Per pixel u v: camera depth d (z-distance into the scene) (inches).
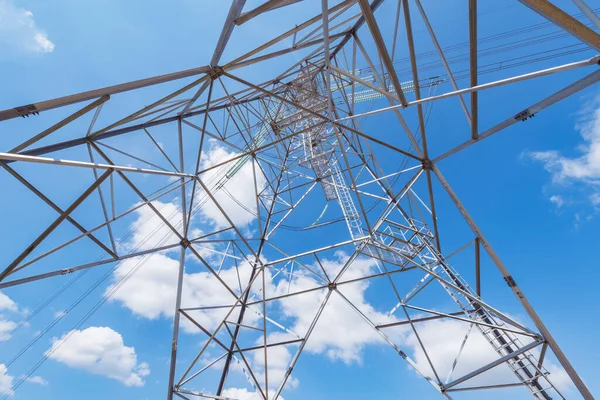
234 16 241.3
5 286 273.4
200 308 431.8
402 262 559.2
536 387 338.3
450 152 380.8
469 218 385.1
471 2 244.7
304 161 732.7
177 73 293.0
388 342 438.6
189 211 426.3
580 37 177.6
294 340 472.7
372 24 249.8
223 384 433.4
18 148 267.0
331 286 511.5
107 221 354.3
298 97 701.3
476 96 297.6
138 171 327.3
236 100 589.9
